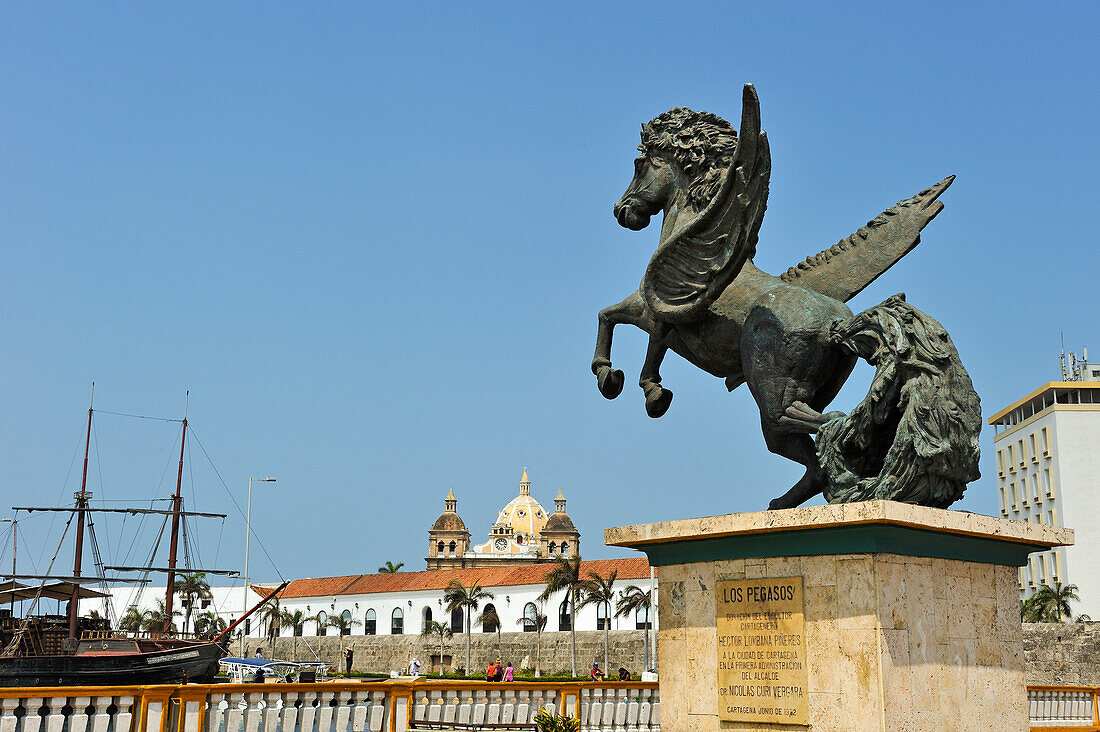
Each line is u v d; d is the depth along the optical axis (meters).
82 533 55.47
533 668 63.44
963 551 6.74
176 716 10.99
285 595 85.88
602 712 14.22
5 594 50.91
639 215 8.63
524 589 70.56
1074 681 31.12
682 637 7.15
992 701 6.74
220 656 46.88
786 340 7.32
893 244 8.00
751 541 6.77
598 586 61.44
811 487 7.39
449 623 73.56
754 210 7.33
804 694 6.42
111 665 42.66
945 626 6.55
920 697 6.27
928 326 6.75
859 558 6.27
